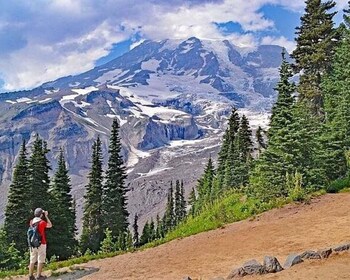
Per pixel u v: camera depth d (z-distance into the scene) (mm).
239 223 21922
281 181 26141
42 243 14492
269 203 24500
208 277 12453
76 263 19234
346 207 19688
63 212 57000
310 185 25875
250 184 30734
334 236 14969
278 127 28281
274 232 17406
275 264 11070
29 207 52938
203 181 91688
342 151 29188
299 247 14312
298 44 42094
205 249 16875
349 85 33562
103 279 14734
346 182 24859
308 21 42156
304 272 10414
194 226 29203
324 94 39781
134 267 16000
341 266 10484
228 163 60562
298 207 21969
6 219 52625
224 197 42406
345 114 31469
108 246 36781
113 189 63906
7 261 30516
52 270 17812
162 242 22172
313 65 41094
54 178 60844
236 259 14234
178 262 15398
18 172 53656
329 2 41750
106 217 62594
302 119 27500
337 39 41062
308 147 26906
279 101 28969
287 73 30062
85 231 62312
